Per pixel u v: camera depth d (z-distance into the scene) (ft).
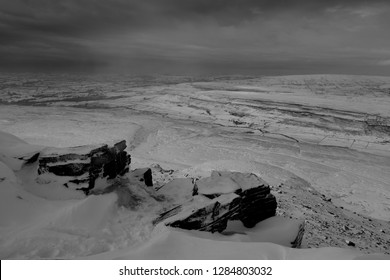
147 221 48.47
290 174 141.59
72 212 44.50
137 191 57.77
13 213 43.52
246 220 53.98
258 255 33.35
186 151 201.67
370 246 68.03
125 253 34.32
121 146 64.90
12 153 58.75
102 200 49.62
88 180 53.36
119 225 45.85
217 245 35.88
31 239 37.14
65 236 39.32
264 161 181.37
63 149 57.82
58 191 51.83
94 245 39.09
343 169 174.09
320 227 72.08
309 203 94.53
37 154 58.90
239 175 61.41
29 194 49.32
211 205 47.67
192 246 35.68
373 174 167.53
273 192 98.02
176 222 44.47
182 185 64.90
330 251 33.45
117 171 61.62
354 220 91.35
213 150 204.23
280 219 56.54
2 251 34.53
